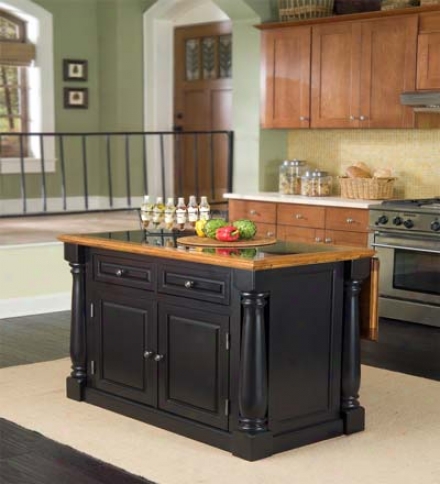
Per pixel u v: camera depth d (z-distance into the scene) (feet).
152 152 34.09
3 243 22.97
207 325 13.34
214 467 12.51
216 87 32.45
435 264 21.15
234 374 13.00
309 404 13.51
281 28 25.16
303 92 24.80
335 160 25.70
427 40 21.83
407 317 21.99
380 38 22.81
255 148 26.45
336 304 13.75
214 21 32.17
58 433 13.92
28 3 31.89
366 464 12.63
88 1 33.40
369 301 14.29
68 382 15.75
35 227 26.71
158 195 34.40
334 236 23.00
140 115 33.88
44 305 23.44
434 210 20.79
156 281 14.12
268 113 25.82
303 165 25.40
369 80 23.17
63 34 32.94
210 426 13.46
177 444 13.46
